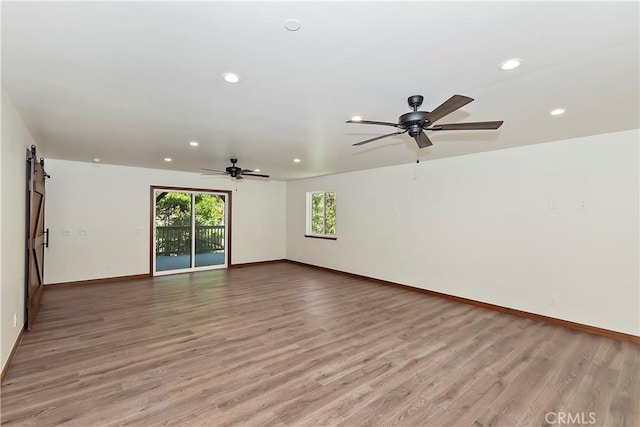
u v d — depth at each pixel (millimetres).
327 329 3523
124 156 4977
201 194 7230
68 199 5441
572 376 2529
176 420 1948
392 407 2107
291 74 2078
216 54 1821
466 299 4672
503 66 1946
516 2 1352
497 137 3656
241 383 2381
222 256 7562
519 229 4137
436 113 2055
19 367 2588
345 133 3518
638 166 3277
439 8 1393
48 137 3738
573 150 3699
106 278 5855
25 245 3330
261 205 8086
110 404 2102
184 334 3342
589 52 1771
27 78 2143
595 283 3527
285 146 4164
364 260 6293
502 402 2176
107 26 1541
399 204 5660
